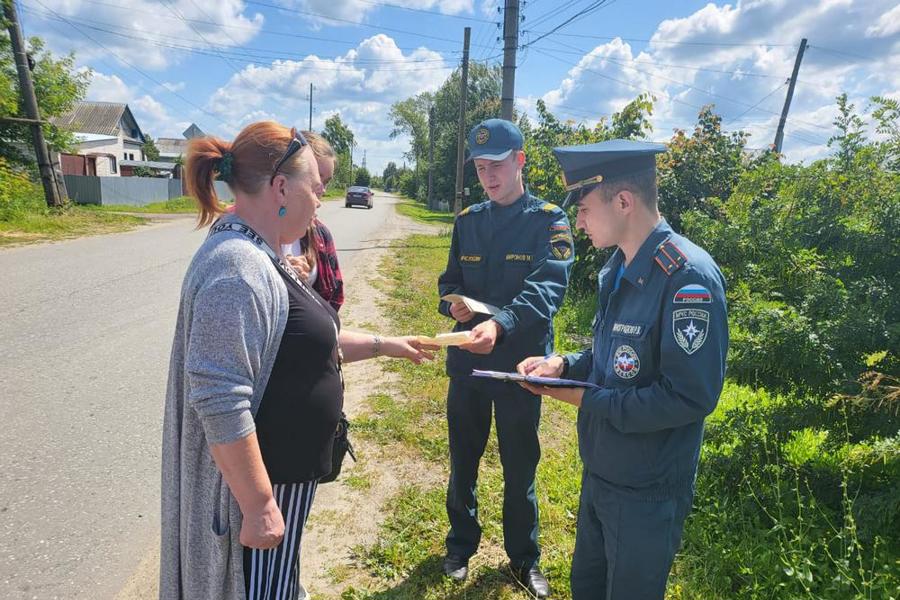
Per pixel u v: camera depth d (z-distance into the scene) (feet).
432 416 13.69
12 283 24.94
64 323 19.63
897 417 8.30
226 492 4.60
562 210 7.83
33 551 8.49
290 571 5.22
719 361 4.77
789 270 11.38
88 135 126.00
